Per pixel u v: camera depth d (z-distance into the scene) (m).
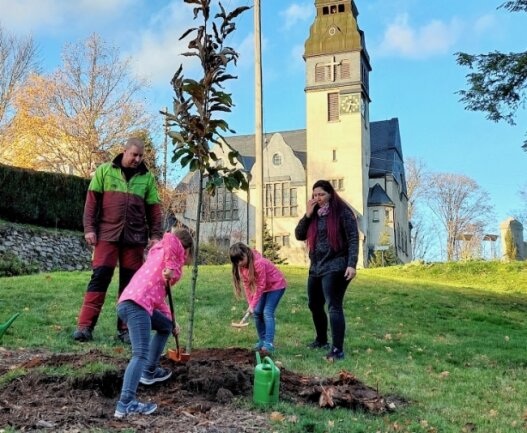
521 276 23.95
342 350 6.74
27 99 33.06
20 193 20.66
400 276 25.41
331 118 49.28
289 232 50.22
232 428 3.86
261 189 16.12
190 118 5.52
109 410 4.05
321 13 50.44
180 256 4.47
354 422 4.20
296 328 8.76
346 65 49.12
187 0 5.48
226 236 49.75
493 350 8.21
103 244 6.89
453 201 66.38
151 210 7.20
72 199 22.45
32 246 19.89
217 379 4.59
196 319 9.02
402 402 5.05
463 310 12.80
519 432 4.45
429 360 7.24
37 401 4.07
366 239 48.19
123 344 6.83
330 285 6.72
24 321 7.79
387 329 9.46
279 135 51.91
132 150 6.84
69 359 5.01
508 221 32.28
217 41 5.57
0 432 3.48
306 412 4.32
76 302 9.56
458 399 5.33
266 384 4.38
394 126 55.31
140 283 4.29
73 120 33.34
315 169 48.91
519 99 14.10
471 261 27.27
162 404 4.24
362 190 47.81
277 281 7.04
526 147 14.40
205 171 6.05
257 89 16.38
